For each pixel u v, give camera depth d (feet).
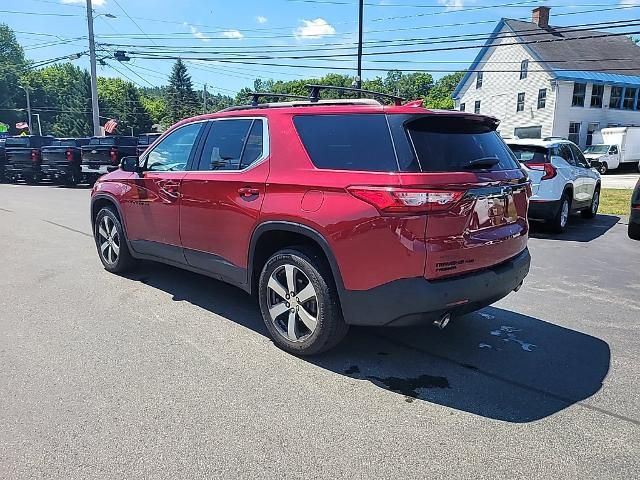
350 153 11.54
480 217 11.49
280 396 10.82
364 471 8.41
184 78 314.76
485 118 12.63
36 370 11.83
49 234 29.01
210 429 9.56
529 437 9.41
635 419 10.06
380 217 10.69
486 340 14.01
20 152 66.90
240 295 17.61
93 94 85.56
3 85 271.49
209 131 15.29
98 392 10.86
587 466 8.59
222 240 14.34
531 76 115.34
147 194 17.15
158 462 8.60
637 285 19.53
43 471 8.34
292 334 12.78
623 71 117.19
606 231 31.58
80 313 15.69
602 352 13.26
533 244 27.50
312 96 14.38
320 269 11.97
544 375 11.93
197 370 11.94
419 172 10.67
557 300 17.66
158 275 20.03
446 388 11.27
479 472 8.41
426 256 10.61
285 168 12.59
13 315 15.46
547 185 29.17
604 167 101.09
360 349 13.30
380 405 10.52
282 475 8.30
